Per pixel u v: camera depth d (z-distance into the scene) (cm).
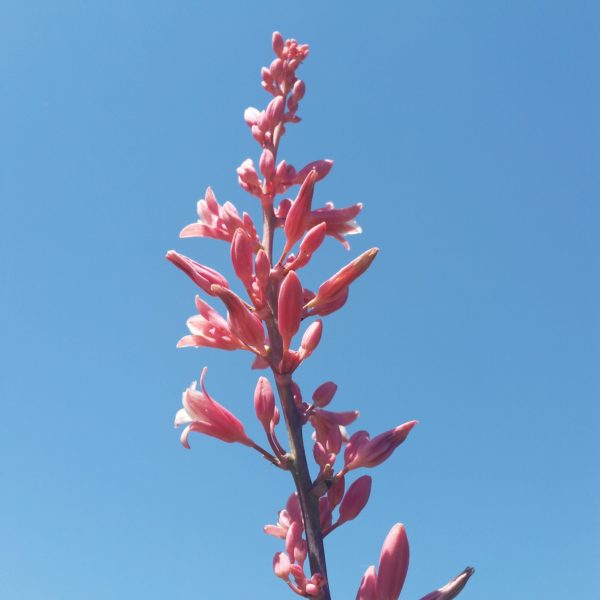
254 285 36
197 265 37
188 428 35
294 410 36
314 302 37
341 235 40
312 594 33
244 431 35
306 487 35
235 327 35
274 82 45
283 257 37
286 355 35
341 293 37
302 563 34
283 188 41
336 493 36
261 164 40
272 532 37
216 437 35
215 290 35
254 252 39
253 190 40
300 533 35
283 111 43
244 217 39
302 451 35
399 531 33
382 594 32
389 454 35
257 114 44
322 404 37
